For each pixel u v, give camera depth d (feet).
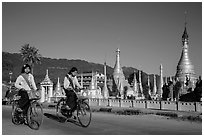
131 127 42.11
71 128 39.65
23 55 213.25
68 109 42.24
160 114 66.18
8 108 74.64
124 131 38.29
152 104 99.96
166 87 210.18
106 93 262.67
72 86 42.32
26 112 40.78
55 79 299.38
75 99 42.27
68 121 44.83
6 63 238.48
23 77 40.93
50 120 46.96
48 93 173.58
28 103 40.60
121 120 50.70
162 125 45.14
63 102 43.86
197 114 67.72
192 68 246.27
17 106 41.78
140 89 341.82
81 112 41.63
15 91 43.60
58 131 37.24
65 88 42.11
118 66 321.32
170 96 201.26
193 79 243.40
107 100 117.50
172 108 91.50
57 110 44.93
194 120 52.95
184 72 244.42
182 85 202.18
